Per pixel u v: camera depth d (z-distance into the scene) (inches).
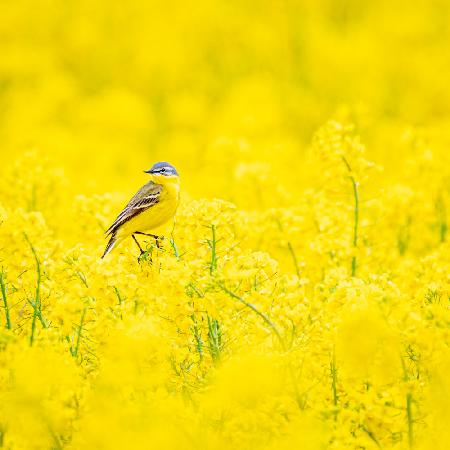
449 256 461.1
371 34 1534.2
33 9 1648.6
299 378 325.1
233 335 348.8
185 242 411.5
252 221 545.6
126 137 1330.0
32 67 1550.2
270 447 306.3
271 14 1626.5
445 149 679.1
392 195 600.4
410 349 346.0
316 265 498.0
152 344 320.2
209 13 1637.6
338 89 1428.4
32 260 423.2
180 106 1363.2
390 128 1078.4
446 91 1374.3
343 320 320.8
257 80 1451.8
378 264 517.0
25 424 309.1
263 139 1199.6
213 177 783.7
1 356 315.0
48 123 1365.7
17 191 637.9
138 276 379.6
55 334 348.8
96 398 311.7
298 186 826.8
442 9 1584.6
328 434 310.8
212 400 307.3
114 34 1640.0
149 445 296.8
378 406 315.9
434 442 314.8
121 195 630.5
